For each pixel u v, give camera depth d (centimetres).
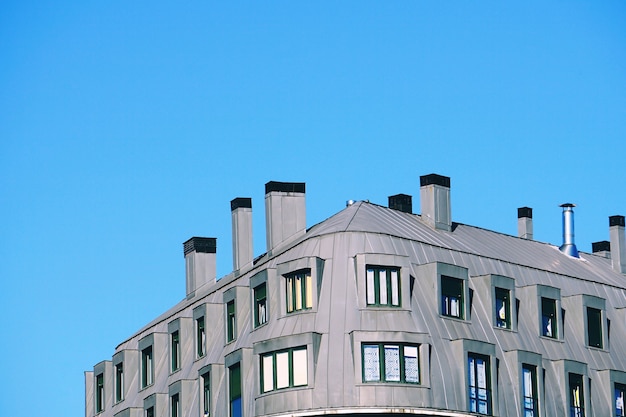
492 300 10812
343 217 11019
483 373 10500
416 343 10212
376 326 10212
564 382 10931
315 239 10625
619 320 11700
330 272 10438
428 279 10575
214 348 11156
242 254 11769
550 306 11181
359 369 10088
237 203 11856
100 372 12400
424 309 10438
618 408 11262
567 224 12594
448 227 11544
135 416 11744
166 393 11475
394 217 11300
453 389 10288
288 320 10406
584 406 11025
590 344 11344
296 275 10481
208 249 12619
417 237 10975
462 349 10375
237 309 10950
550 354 11000
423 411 10106
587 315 11381
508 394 10594
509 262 11294
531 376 10794
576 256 12519
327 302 10338
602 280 12106
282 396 10188
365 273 10350
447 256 10875
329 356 10156
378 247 10525
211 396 10856
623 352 11550
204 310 11306
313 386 10112
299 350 10225
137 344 12256
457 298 10675
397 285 10394
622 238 12812
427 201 11525
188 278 12619
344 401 10044
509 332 10850
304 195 11531
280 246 11394
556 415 10838
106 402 12238
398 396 10088
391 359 10162
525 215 12950
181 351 11506
